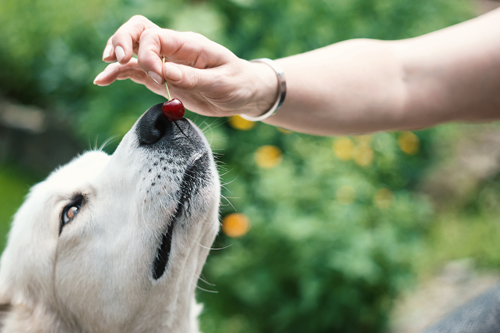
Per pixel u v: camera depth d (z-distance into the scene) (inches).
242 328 155.2
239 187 158.6
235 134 169.8
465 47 79.6
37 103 271.9
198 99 75.3
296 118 78.7
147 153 73.4
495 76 78.4
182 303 82.7
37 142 243.4
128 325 80.4
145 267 75.4
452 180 213.0
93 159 88.4
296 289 148.9
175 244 74.0
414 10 200.1
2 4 262.1
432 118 82.4
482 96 79.9
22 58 261.6
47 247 80.1
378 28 191.8
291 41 176.1
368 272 133.6
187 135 73.7
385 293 146.9
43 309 82.2
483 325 63.6
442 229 196.7
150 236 73.9
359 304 143.6
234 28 184.2
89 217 78.2
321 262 137.6
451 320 67.4
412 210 157.6
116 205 77.1
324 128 80.8
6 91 267.4
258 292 147.8
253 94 71.6
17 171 245.1
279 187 146.0
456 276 177.6
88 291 78.9
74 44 237.1
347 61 80.4
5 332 81.5
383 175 177.2
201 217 73.3
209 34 168.2
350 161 159.3
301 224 137.7
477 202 209.0
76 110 236.4
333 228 137.8
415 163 202.8
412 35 197.3
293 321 147.6
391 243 141.1
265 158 156.2
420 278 176.2
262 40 176.9
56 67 242.4
